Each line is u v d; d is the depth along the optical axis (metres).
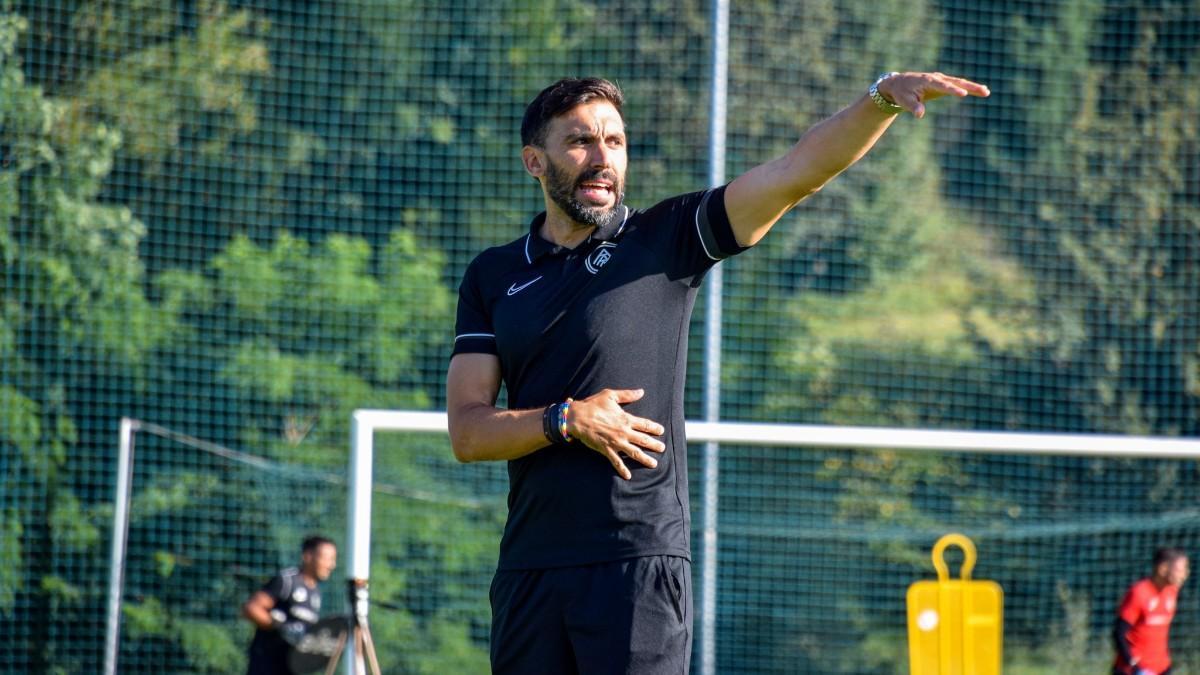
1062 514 45.22
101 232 45.09
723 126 33.91
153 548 44.06
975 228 54.09
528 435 11.42
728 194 11.77
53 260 43.78
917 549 44.72
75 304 44.28
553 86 12.24
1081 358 50.97
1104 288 51.31
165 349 45.44
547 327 11.83
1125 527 36.91
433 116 49.59
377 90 49.34
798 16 52.31
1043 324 51.75
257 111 47.69
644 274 11.86
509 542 12.10
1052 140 53.56
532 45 50.53
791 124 51.56
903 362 51.31
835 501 46.56
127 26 46.09
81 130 44.62
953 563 44.50
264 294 46.53
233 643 43.75
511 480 12.16
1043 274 52.25
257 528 44.47
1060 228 52.44
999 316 52.44
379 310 47.56
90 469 44.44
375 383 47.62
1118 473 46.81
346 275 47.34
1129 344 50.56
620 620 11.42
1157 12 52.69
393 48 49.56
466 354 12.48
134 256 45.19
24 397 43.19
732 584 43.53
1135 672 31.19
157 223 46.38
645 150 50.53
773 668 43.28
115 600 35.59
